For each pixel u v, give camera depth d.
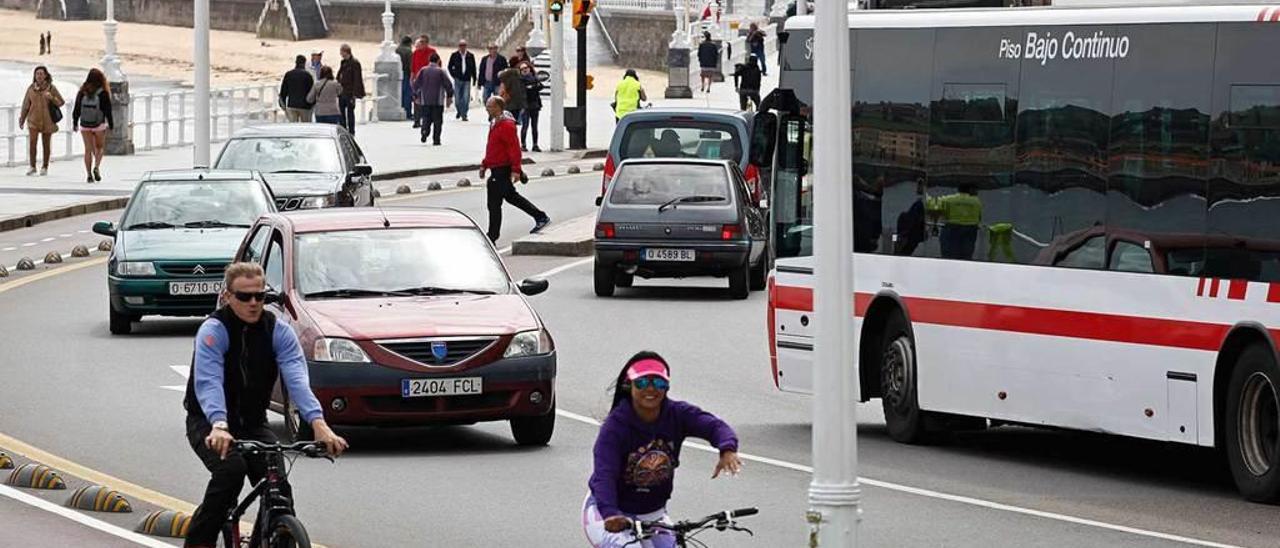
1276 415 20.70
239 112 87.81
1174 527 19.83
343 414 23.52
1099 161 22.80
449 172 71.00
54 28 187.00
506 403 23.94
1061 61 23.36
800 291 26.98
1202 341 21.45
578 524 19.83
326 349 23.56
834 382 15.95
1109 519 20.28
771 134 27.20
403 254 25.52
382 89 95.56
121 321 35.09
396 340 23.59
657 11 147.12
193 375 15.34
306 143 46.31
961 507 20.94
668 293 42.28
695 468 23.47
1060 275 23.17
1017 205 23.83
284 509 14.73
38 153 74.44
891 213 25.55
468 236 26.06
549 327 36.56
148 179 37.25
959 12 24.75
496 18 163.88
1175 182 21.91
